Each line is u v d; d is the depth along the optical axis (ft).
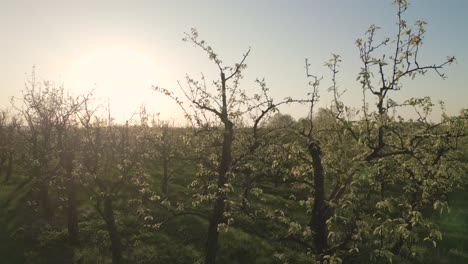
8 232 89.30
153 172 137.18
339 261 34.99
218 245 78.59
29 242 84.17
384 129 40.50
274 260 72.95
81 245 82.12
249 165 55.77
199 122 56.39
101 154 77.30
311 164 44.70
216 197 55.01
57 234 86.22
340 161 44.86
